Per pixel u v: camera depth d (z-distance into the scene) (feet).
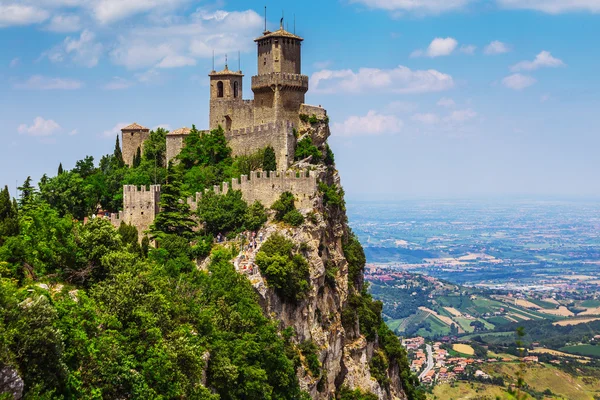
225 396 394.93
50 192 565.12
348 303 603.26
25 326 281.33
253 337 430.20
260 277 481.05
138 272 391.24
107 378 313.53
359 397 561.84
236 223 538.06
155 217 531.09
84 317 329.11
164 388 335.26
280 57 639.76
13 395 265.34
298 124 642.22
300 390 460.96
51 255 391.86
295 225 531.09
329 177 629.51
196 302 420.77
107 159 647.97
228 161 626.64
